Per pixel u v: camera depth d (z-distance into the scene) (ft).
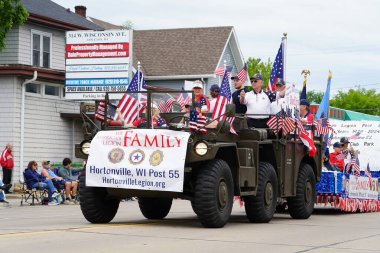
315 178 61.16
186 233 42.75
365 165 80.02
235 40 190.90
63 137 126.93
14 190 112.47
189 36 188.44
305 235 43.62
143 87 66.28
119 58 123.13
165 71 178.70
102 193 47.98
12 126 116.57
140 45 187.42
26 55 123.44
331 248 37.11
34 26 125.18
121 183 45.68
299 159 57.88
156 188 44.88
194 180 46.65
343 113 128.98
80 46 123.95
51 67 128.67
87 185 46.60
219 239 39.96
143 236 40.73
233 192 47.01
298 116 57.36
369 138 80.79
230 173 46.50
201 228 46.09
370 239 42.09
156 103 47.52
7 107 116.88
